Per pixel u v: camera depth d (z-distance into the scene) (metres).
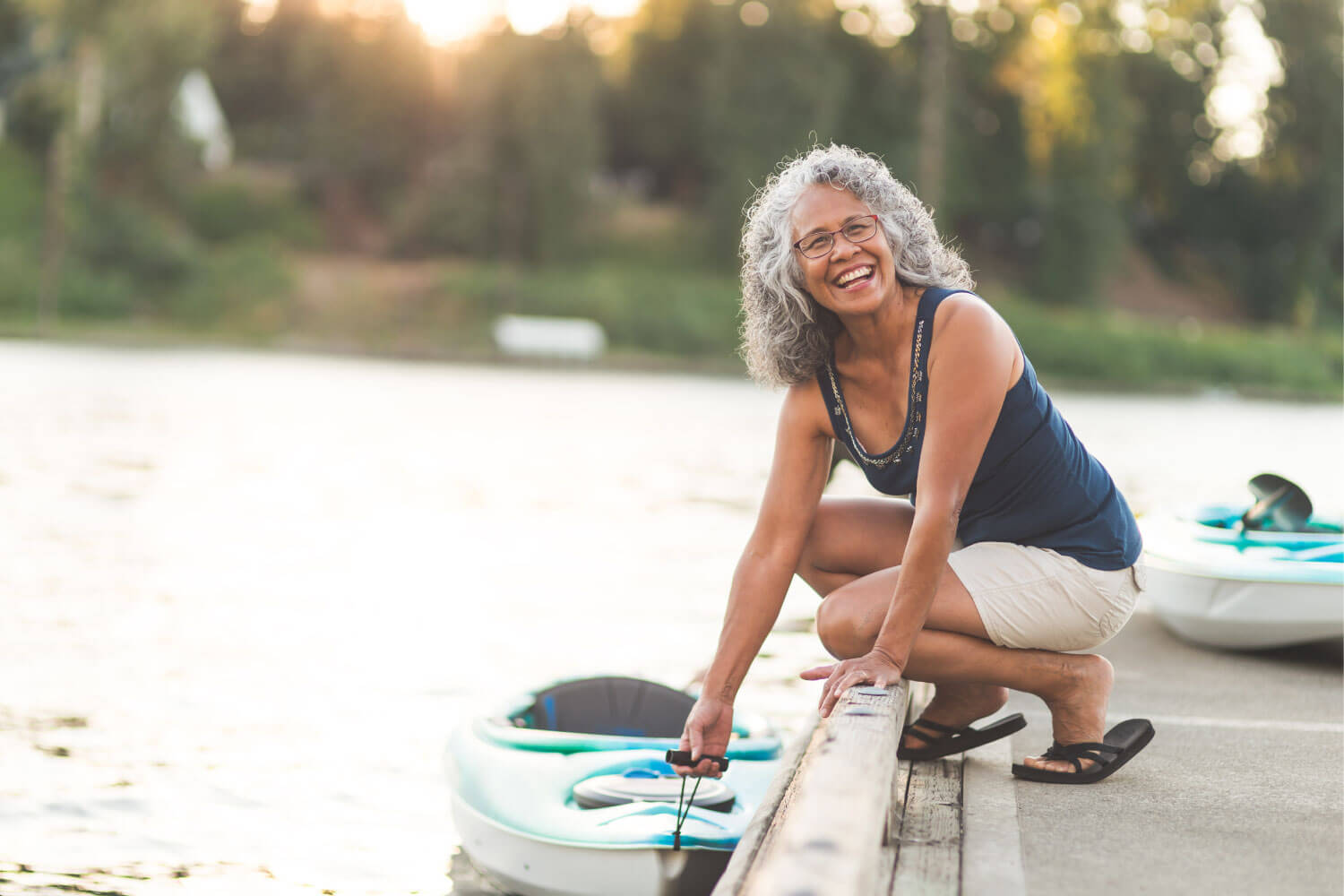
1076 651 3.17
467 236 43.75
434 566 8.52
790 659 6.32
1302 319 56.47
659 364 36.81
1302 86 56.09
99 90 41.25
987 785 3.14
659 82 50.28
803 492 3.07
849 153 2.89
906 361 2.87
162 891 3.66
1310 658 5.00
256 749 4.84
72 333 34.97
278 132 49.16
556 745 3.79
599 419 20.62
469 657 6.26
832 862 1.90
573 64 44.44
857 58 50.78
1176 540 5.30
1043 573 2.94
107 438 15.13
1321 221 56.53
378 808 4.32
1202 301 54.94
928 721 3.31
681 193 50.62
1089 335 41.34
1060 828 2.82
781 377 3.01
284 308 39.03
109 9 41.16
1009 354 2.83
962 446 2.79
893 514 3.15
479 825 3.64
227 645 6.32
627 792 3.56
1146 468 15.71
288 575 8.06
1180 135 56.91
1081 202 48.69
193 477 12.41
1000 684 3.09
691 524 10.62
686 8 49.78
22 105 41.69
